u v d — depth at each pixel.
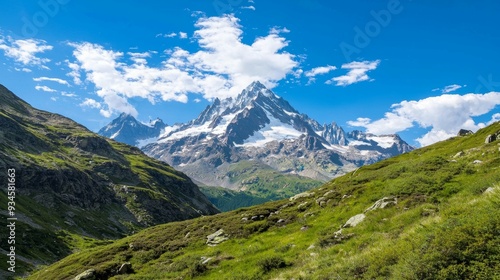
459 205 17.34
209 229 49.66
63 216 170.25
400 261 13.98
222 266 32.03
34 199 171.75
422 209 24.28
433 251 12.67
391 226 24.64
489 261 11.28
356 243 23.38
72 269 46.72
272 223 43.84
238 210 57.88
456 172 33.84
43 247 122.69
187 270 33.47
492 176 23.22
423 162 43.84
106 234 178.62
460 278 11.35
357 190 42.34
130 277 35.50
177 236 51.12
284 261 27.09
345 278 16.38
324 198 45.25
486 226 12.41
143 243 50.25
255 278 25.78
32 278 51.09
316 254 25.64
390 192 34.09
